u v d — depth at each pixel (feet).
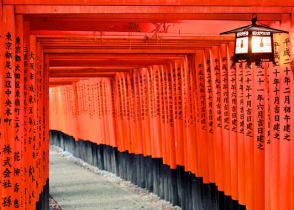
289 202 24.18
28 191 26.30
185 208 43.01
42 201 35.70
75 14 21.99
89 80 71.20
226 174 33.22
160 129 48.16
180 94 42.19
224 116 32.99
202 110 37.01
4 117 21.76
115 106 62.28
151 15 22.86
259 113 27.53
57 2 21.13
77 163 80.59
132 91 54.70
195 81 38.17
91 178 65.31
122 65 46.14
